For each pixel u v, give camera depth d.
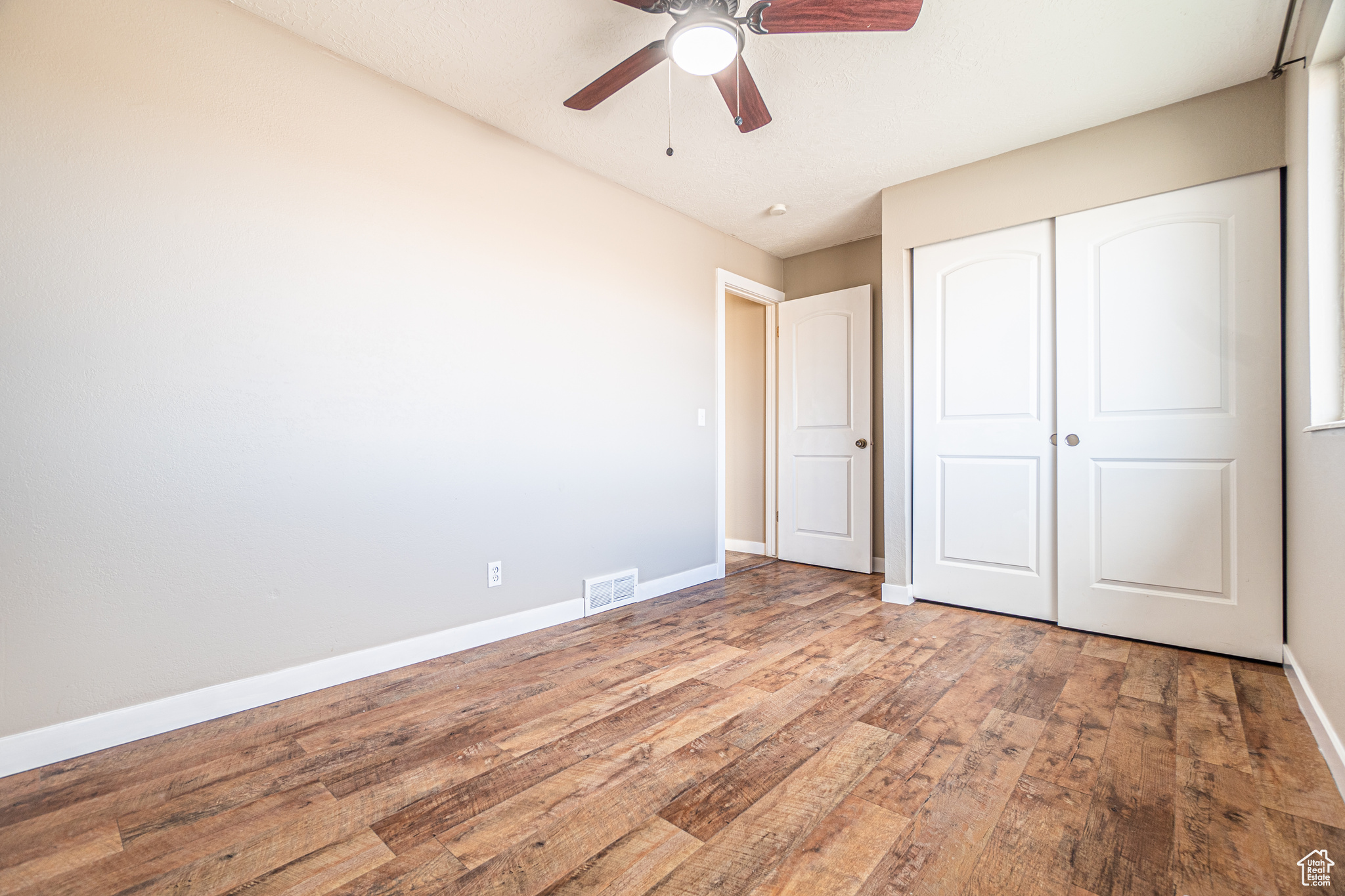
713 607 3.09
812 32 1.61
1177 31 1.95
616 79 1.77
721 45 1.57
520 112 2.44
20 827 1.28
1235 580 2.29
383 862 1.17
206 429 1.80
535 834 1.26
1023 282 2.80
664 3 1.58
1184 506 2.39
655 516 3.33
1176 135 2.38
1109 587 2.56
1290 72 2.09
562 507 2.83
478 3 1.83
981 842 1.22
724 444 3.93
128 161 1.66
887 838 1.24
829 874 1.13
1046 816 1.31
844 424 3.99
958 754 1.58
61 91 1.56
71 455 1.58
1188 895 1.07
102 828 1.28
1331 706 1.55
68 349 1.57
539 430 2.73
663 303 3.39
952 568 3.06
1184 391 2.38
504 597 2.58
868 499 3.88
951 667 2.21
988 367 2.91
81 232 1.59
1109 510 2.56
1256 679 2.07
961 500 3.02
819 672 2.17
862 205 3.41
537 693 2.00
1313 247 1.85
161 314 1.71
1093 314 2.59
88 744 1.60
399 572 2.24
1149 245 2.45
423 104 2.32
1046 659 2.29
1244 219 2.26
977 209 2.89
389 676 2.15
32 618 1.53
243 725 1.77
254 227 1.89
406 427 2.26
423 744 1.65
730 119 2.48
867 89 2.27
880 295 3.94
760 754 1.59
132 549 1.67
